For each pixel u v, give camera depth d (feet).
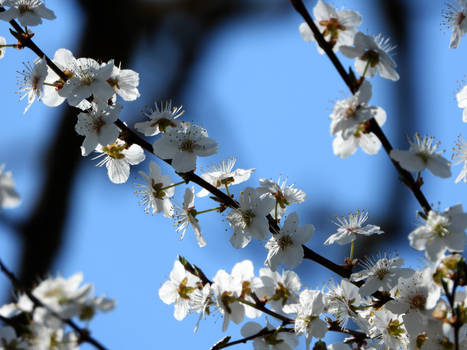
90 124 4.29
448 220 4.14
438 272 4.14
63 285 4.06
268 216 4.30
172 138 4.29
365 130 4.18
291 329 4.27
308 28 4.24
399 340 4.27
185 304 4.29
